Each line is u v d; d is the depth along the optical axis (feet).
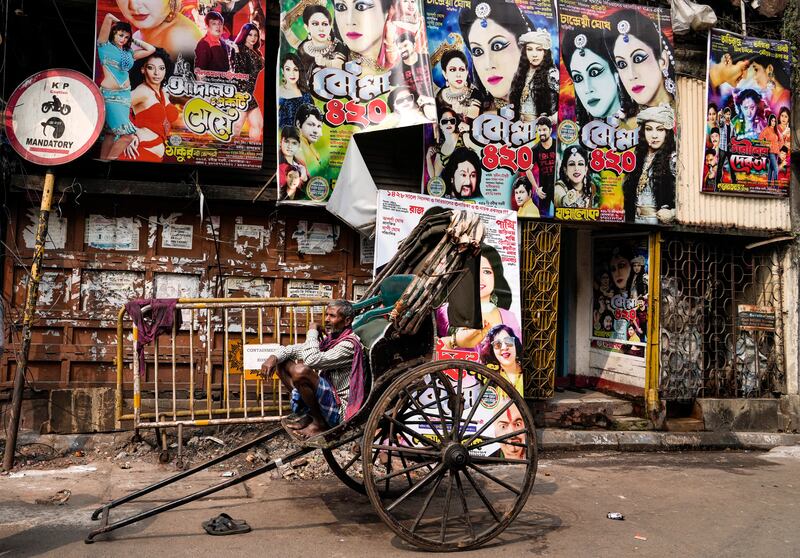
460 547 12.74
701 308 25.13
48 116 17.61
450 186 21.35
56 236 19.20
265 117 21.06
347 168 19.20
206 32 19.20
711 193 24.64
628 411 24.49
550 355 22.48
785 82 25.27
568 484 18.03
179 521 13.89
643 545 13.34
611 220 22.97
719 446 23.67
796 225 25.68
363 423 13.42
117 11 18.56
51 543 12.39
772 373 25.96
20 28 19.43
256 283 20.67
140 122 18.76
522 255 22.31
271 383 19.67
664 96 23.52
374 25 20.06
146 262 19.74
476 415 20.02
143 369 18.01
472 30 21.63
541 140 22.20
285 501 15.56
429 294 13.43
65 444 18.39
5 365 18.65
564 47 22.52
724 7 26.16
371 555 12.36
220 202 20.40
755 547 13.35
